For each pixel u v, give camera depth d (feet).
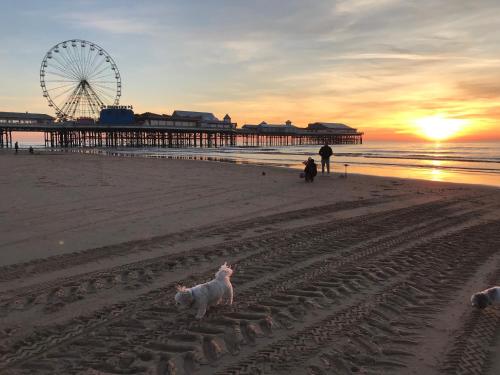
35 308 15.58
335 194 46.52
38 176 62.54
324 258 21.97
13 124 276.82
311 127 457.68
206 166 91.25
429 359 12.06
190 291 14.43
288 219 32.12
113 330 13.82
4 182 53.98
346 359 12.04
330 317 14.85
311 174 58.18
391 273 19.63
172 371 11.40
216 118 366.02
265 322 14.38
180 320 14.57
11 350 12.59
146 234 26.86
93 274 19.25
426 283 18.38
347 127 481.46
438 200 42.55
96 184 52.80
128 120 288.92
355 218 32.73
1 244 24.29
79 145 314.76
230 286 15.78
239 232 27.63
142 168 82.79
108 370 11.50
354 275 19.26
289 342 13.03
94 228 28.43
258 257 22.03
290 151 231.09
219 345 12.83
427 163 116.57
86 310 15.40
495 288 15.60
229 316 14.90
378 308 15.65
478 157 148.87
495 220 32.22
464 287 17.90
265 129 407.03
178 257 21.85
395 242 25.36
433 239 26.11
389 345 12.89
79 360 12.00
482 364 11.76
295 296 16.72
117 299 16.43
